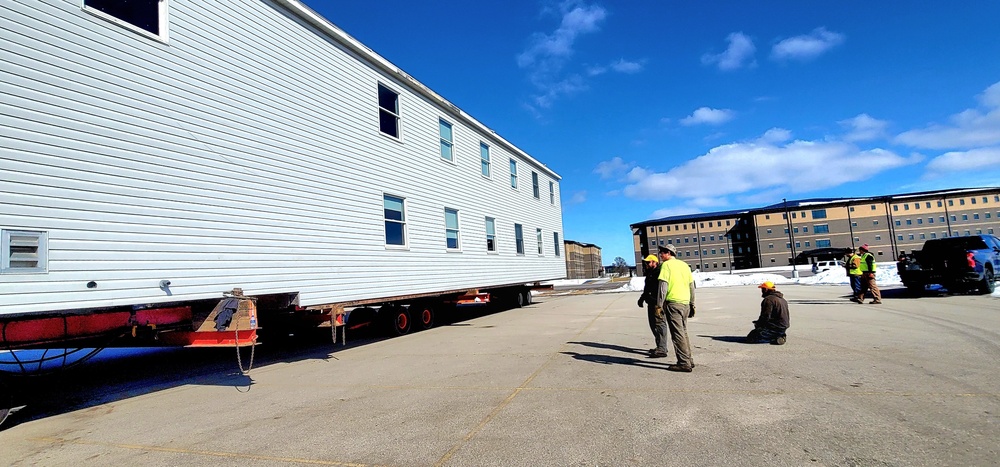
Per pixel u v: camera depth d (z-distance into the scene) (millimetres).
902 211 77938
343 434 4711
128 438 5020
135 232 6887
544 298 27156
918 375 5793
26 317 6047
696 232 89562
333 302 10180
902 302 13930
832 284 25781
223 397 6656
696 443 3994
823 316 11562
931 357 6699
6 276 5598
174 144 7504
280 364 9188
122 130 6855
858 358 6844
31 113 5941
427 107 14250
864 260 14203
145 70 7219
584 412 4961
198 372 8867
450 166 15203
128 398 6984
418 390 6332
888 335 8562
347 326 11398
